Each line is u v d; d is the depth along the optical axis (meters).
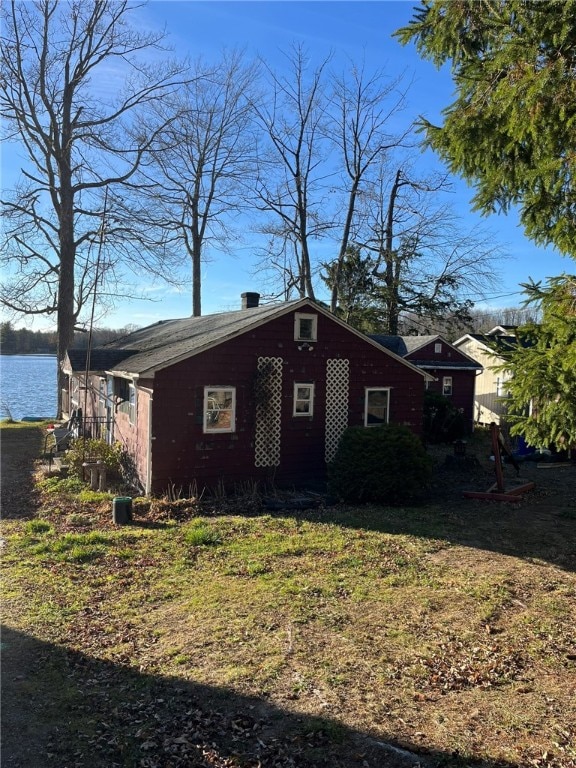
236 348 12.24
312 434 13.33
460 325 34.72
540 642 5.20
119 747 3.68
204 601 6.14
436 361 24.83
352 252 32.81
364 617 5.75
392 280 33.56
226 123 29.56
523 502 11.61
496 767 3.45
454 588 6.59
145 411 11.80
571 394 5.67
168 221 27.14
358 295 33.16
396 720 3.96
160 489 11.45
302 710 4.09
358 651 5.00
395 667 4.72
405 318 36.19
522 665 4.77
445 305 33.69
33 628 5.47
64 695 4.31
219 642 5.18
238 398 12.33
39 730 3.87
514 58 5.54
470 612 5.89
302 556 7.78
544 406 5.98
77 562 7.45
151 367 11.23
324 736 3.78
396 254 33.34
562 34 5.15
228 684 4.46
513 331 6.64
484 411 27.06
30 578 6.82
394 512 10.59
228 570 7.13
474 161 6.72
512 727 3.87
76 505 10.80
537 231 6.50
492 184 6.78
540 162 5.94
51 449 16.16
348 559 7.62
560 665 4.76
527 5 5.50
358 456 11.41
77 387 21.34
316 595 6.32
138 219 25.11
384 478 11.25
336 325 13.57
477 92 6.13
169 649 5.05
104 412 16.56
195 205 30.53
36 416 28.05
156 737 3.79
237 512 10.60
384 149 30.16
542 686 4.43
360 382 14.00
